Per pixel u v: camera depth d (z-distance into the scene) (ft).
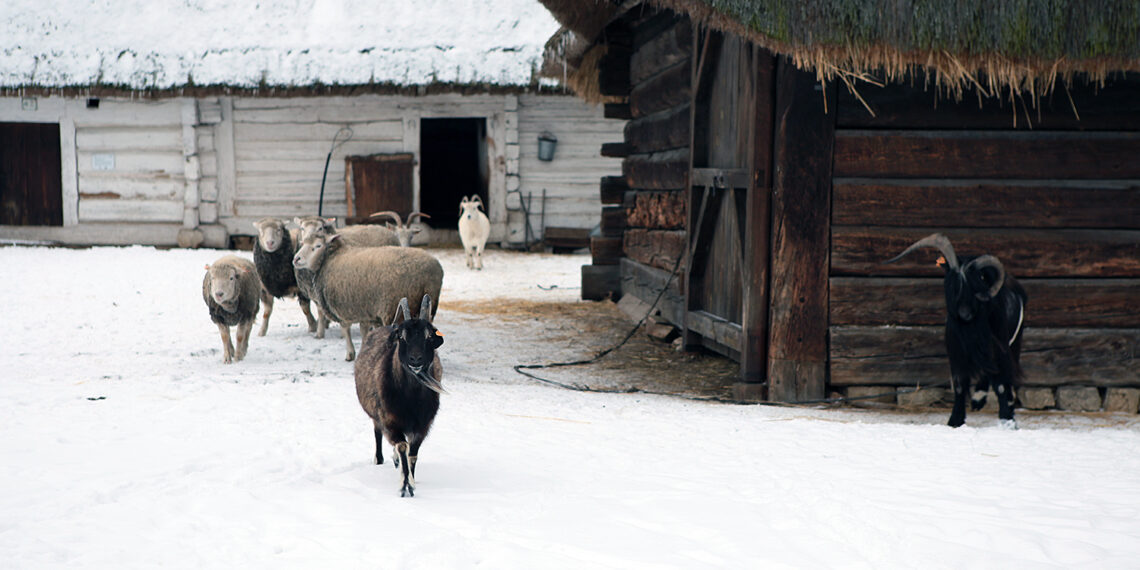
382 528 14.65
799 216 29.40
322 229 32.58
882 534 14.42
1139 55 25.85
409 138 76.02
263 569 12.66
